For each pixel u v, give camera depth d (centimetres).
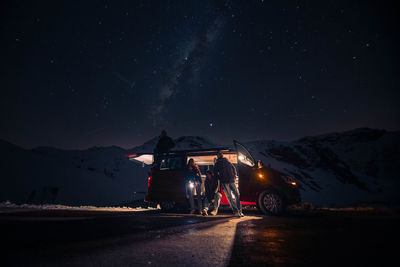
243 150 676
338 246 223
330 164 10294
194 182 664
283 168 9188
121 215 512
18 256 165
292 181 636
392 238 267
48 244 206
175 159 739
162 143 802
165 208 745
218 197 607
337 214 600
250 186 658
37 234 252
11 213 479
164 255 180
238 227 350
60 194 2522
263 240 249
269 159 10025
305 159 10400
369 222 426
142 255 179
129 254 181
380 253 196
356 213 621
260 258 176
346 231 318
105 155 7538
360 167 10444
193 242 233
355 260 174
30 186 2455
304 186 7856
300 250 205
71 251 184
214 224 384
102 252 184
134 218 450
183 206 820
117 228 313
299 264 162
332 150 11625
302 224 394
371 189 8269
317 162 10350
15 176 2492
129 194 3164
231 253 191
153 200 720
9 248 188
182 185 698
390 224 397
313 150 11381
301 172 9094
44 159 3231
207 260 168
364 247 219
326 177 9119
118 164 6356
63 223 345
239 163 689
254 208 841
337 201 6519
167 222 397
